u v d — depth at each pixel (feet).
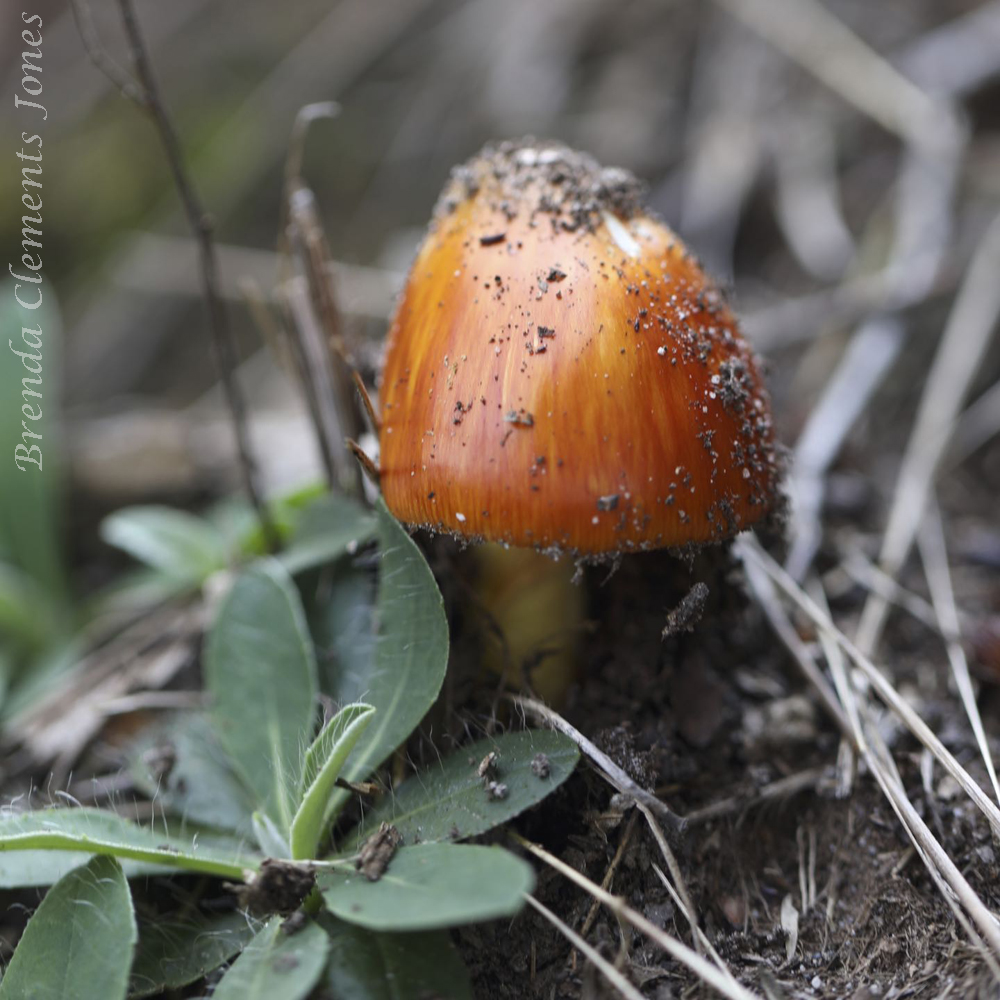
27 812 0.59
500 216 0.59
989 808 0.59
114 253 1.18
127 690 0.69
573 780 0.60
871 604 0.68
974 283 0.78
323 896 0.56
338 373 0.66
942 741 0.63
